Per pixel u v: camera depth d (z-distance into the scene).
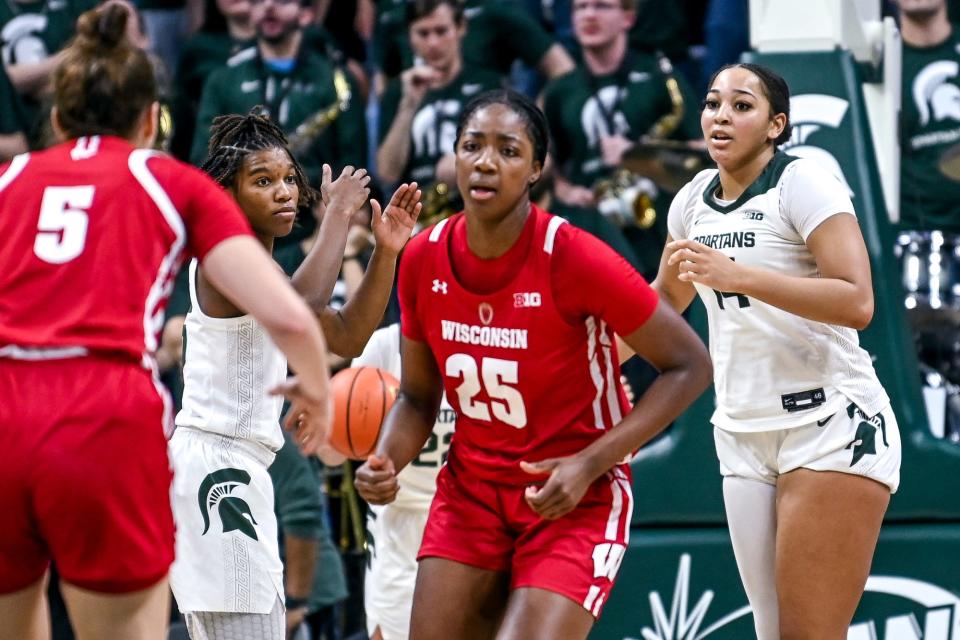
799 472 9.14
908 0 15.02
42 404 6.42
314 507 11.91
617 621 11.28
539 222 7.78
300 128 16.67
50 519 6.45
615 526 8.02
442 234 8.01
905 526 11.20
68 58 6.96
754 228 9.16
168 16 18.95
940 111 14.96
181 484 8.74
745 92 9.11
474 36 16.72
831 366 9.12
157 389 6.70
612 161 15.69
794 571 9.14
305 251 15.88
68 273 6.56
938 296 14.31
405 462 8.49
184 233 6.71
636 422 7.75
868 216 11.41
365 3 18.94
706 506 11.28
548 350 7.79
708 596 11.24
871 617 11.14
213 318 8.72
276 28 16.80
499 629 7.79
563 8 17.84
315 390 6.45
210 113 16.98
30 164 6.82
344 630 13.73
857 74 11.72
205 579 8.70
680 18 17.05
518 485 8.05
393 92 16.86
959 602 11.03
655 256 15.38
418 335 8.34
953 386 13.78
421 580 8.13
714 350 9.57
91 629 6.71
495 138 7.64
